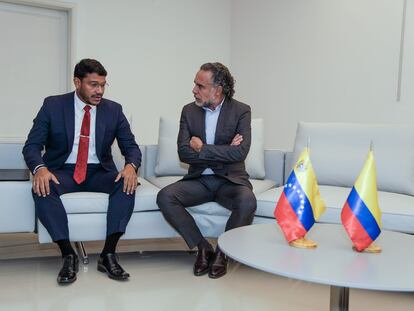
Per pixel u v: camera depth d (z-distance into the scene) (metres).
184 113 2.55
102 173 2.43
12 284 2.11
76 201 2.23
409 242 1.49
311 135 2.79
